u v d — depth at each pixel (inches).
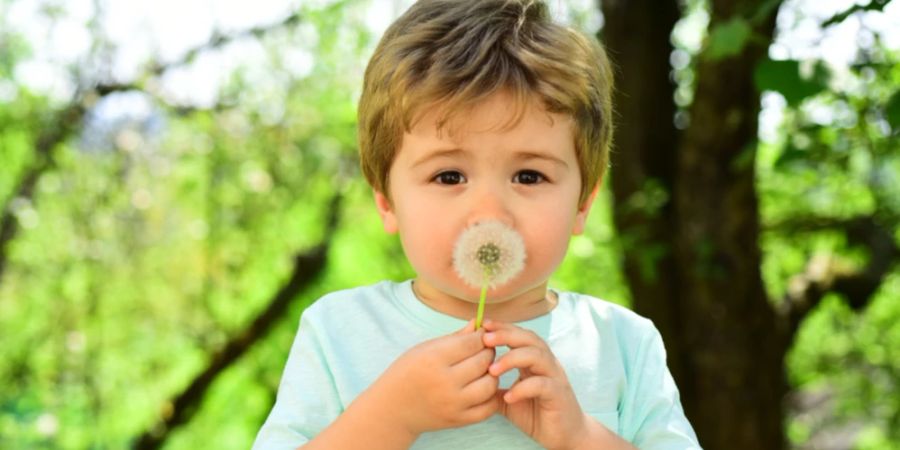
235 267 295.4
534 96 53.2
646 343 62.4
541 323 59.5
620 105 189.9
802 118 162.4
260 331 290.0
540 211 53.1
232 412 331.6
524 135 52.7
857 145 154.0
